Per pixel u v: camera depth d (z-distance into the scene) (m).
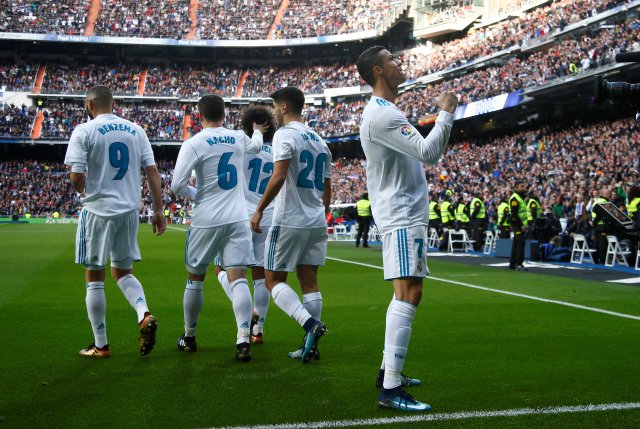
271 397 4.56
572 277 13.18
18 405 4.36
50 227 39.44
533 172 30.92
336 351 6.12
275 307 8.86
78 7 59.47
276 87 59.78
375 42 58.44
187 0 62.16
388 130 4.40
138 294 5.77
